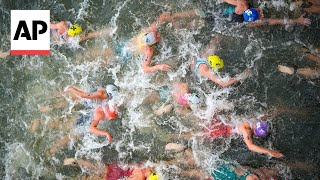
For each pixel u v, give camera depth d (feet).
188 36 25.75
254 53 24.71
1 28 28.76
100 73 26.68
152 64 25.72
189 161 24.09
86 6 27.86
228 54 25.04
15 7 28.73
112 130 25.89
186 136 24.63
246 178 22.08
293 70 23.73
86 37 27.32
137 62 26.03
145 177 23.66
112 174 24.73
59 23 26.99
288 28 24.26
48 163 26.43
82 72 27.02
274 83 24.09
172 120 25.07
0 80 28.45
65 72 27.32
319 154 22.63
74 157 25.96
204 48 25.39
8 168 27.27
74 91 24.31
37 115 27.35
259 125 22.66
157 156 24.82
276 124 23.44
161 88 25.44
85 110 25.85
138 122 25.59
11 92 28.19
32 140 27.20
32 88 27.81
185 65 25.31
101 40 27.09
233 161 23.53
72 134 26.27
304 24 23.97
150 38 24.34
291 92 23.72
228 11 25.13
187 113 24.75
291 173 22.70
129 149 25.41
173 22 26.16
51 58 27.73
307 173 22.57
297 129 23.17
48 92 27.40
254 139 23.30
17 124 27.71
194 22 25.86
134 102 25.76
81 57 27.20
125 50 26.40
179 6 26.25
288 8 24.27
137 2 27.02
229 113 24.13
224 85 24.30
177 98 24.63
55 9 28.32
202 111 24.48
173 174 23.95
